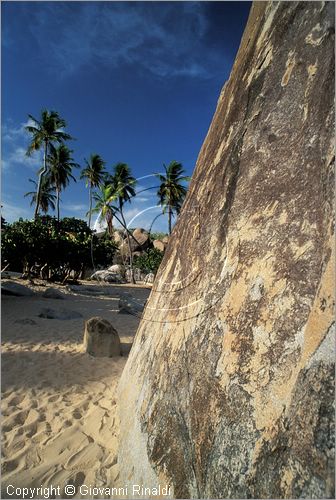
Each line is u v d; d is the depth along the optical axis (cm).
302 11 190
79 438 276
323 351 109
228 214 193
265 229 158
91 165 3556
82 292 1586
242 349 143
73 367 470
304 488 97
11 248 1612
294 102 170
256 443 120
